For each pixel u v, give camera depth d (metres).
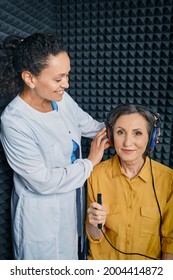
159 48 1.47
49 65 0.85
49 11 1.58
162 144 1.58
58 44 0.87
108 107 1.63
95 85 1.63
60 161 1.09
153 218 1.11
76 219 1.23
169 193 1.11
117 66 1.56
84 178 1.05
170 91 1.50
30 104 1.02
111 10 1.50
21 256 1.16
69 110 1.20
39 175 0.96
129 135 1.01
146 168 1.10
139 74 1.54
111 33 1.53
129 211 1.12
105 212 1.05
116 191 1.14
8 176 1.29
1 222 1.30
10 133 0.95
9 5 1.26
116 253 1.17
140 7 1.45
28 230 1.09
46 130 1.04
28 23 1.41
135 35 1.49
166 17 1.42
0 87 1.04
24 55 0.87
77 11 1.57
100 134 1.12
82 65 1.63
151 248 1.16
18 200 1.09
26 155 0.95
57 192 1.03
